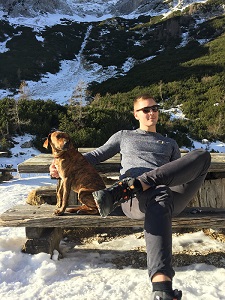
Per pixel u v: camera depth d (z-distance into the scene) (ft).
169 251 5.94
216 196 11.18
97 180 8.04
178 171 6.70
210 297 6.42
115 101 63.82
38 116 47.78
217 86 66.74
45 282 7.20
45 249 8.14
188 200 7.42
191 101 62.39
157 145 8.34
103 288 6.87
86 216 8.05
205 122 54.08
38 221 8.03
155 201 6.45
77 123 46.55
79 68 103.96
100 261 8.27
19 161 38.42
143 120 8.59
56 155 7.96
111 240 9.70
